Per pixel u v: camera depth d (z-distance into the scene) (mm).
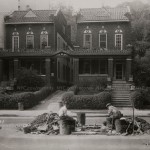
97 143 13289
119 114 17141
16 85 37000
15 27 42969
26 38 42906
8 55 40031
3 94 32000
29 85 37062
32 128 16844
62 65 47969
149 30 53250
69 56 39281
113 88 36000
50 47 40500
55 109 25797
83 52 38906
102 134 15906
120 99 33188
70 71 55281
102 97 30656
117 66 41344
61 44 48375
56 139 14320
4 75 42438
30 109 30219
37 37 42719
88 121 21875
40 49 40219
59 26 46438
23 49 40500
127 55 38094
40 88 37188
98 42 41562
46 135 15602
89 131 16672
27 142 13570
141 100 31188
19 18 42812
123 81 38156
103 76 40562
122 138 14703
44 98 35469
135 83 40062
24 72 37344
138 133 16078
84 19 41594
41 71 42125
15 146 12625
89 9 43156
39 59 41969
